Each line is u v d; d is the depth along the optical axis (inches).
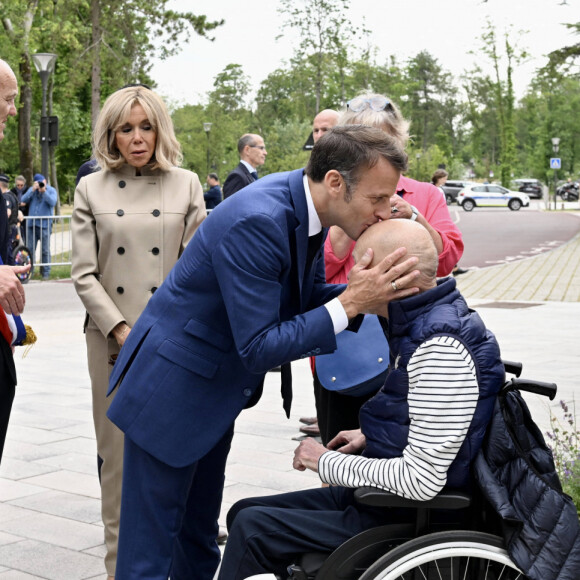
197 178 159.3
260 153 375.9
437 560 102.3
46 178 772.6
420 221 145.4
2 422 136.7
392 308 104.2
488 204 2237.9
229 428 120.8
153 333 111.9
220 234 105.9
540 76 1477.6
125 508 115.0
